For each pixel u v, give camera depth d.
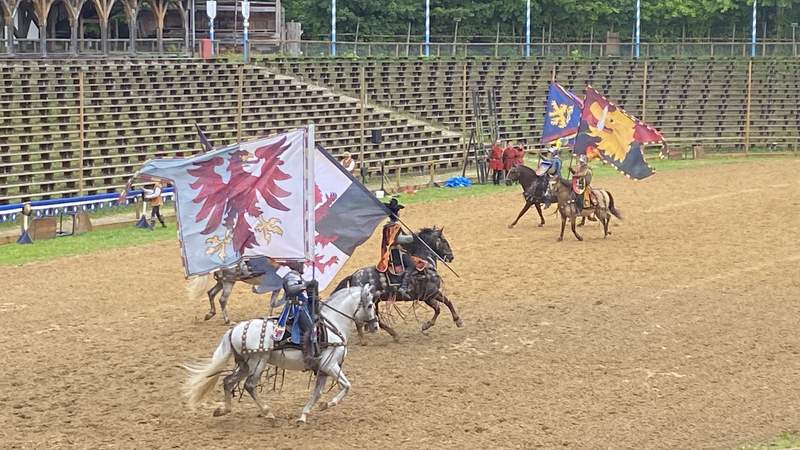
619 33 94.62
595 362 20.42
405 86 61.38
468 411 17.41
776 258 30.83
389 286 21.19
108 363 19.97
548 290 26.62
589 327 23.03
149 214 38.81
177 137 46.53
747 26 97.44
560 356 20.80
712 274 28.59
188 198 18.25
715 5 94.25
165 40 60.12
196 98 50.22
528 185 35.88
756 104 66.62
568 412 17.45
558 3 91.12
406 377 19.31
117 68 50.00
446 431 16.44
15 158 41.16
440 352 21.02
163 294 26.00
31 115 44.34
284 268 21.58
